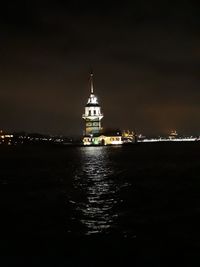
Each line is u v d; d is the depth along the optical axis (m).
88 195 44.59
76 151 196.88
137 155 139.25
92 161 111.25
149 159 112.94
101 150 199.62
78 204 38.38
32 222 30.09
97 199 41.31
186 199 39.19
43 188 51.75
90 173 74.31
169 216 30.95
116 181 58.72
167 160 105.56
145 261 20.70
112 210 34.50
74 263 20.55
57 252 22.27
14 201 40.66
